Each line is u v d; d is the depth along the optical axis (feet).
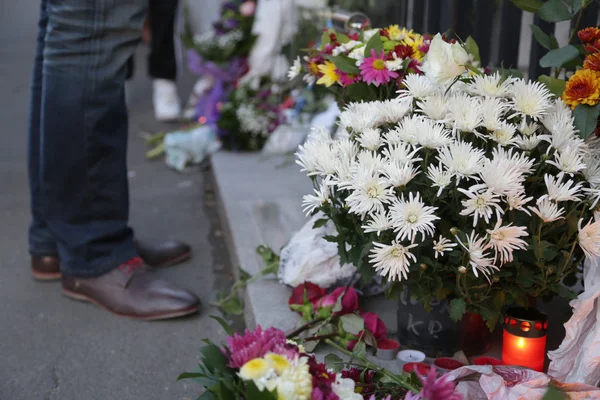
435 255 4.95
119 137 7.44
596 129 5.37
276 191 10.77
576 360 5.05
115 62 7.07
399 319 6.07
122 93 7.32
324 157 5.24
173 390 6.20
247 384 3.84
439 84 5.22
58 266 8.41
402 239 4.72
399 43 6.09
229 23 14.44
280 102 13.79
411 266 4.99
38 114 7.87
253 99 13.65
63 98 7.02
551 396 3.76
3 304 7.83
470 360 5.77
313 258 6.61
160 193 12.31
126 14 6.93
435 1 8.41
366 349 5.98
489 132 4.99
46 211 7.55
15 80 23.29
